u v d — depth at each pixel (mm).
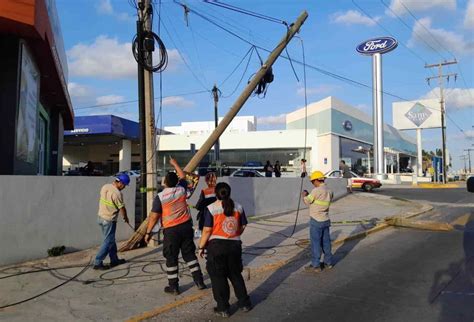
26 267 8367
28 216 8859
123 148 42344
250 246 10984
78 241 9891
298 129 48906
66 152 51875
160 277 7820
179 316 6043
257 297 6941
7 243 8484
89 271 8164
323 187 8781
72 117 24328
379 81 42656
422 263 9180
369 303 6543
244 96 12109
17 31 10250
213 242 6066
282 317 5984
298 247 10875
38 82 13773
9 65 10711
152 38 10508
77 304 6391
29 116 12336
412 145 82688
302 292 7188
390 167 58094
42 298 6637
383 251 10633
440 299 6660
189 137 50344
